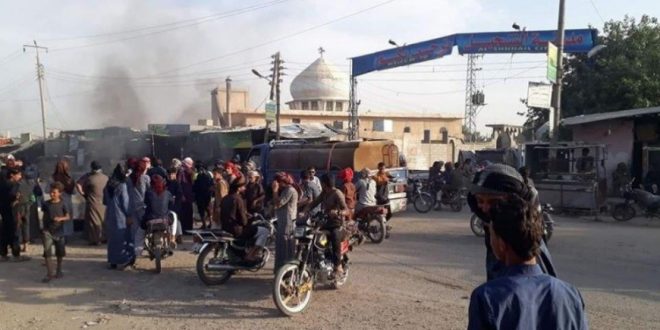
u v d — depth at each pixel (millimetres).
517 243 2197
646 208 15812
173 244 9688
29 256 10648
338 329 6129
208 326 6328
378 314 6688
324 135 29266
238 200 8406
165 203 9516
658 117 19703
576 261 9867
